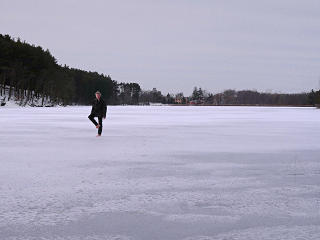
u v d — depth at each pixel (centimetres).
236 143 1478
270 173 870
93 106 1762
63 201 622
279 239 463
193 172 877
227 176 834
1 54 8981
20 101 9369
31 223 516
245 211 575
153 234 479
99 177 814
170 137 1703
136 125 2538
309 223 520
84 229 495
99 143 1455
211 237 470
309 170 909
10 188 709
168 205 604
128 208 587
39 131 1997
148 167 941
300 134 1894
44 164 974
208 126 2470
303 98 19400
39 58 10062
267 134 1889
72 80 12388
